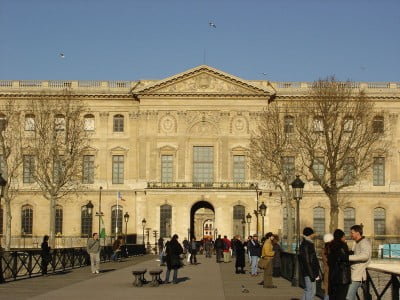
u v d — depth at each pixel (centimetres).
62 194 10769
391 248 8094
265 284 4106
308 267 2789
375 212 11500
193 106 11394
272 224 11125
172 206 11062
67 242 11281
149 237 11000
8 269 4391
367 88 11531
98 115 11556
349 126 9312
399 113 11475
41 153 9700
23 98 11369
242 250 5559
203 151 11375
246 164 11269
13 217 11469
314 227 11425
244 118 11356
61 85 11625
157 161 11344
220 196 11050
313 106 9394
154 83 11306
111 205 11444
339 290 2319
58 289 3853
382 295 2405
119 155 11519
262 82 11475
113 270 5725
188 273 5578
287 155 10481
